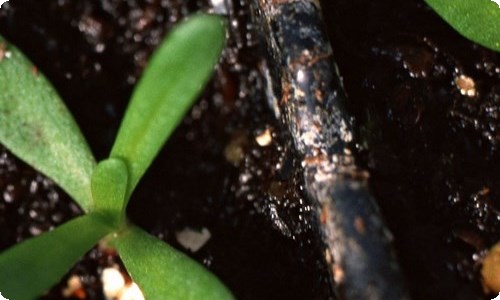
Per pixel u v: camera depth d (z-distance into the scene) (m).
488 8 0.13
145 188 0.14
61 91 0.14
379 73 0.13
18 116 0.13
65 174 0.13
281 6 0.13
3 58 0.13
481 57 0.14
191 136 0.14
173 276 0.12
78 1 0.15
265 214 0.13
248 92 0.14
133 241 0.13
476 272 0.13
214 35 0.13
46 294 0.14
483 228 0.13
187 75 0.13
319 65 0.12
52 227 0.14
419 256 0.13
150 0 0.15
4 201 0.14
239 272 0.13
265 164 0.14
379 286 0.12
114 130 0.14
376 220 0.12
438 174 0.13
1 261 0.12
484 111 0.13
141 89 0.13
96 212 0.13
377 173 0.13
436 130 0.13
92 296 0.14
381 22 0.14
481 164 0.13
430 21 0.14
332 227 0.12
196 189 0.14
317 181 0.12
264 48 0.13
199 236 0.14
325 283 0.13
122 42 0.15
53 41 0.15
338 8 0.14
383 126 0.13
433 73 0.14
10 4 0.15
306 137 0.12
